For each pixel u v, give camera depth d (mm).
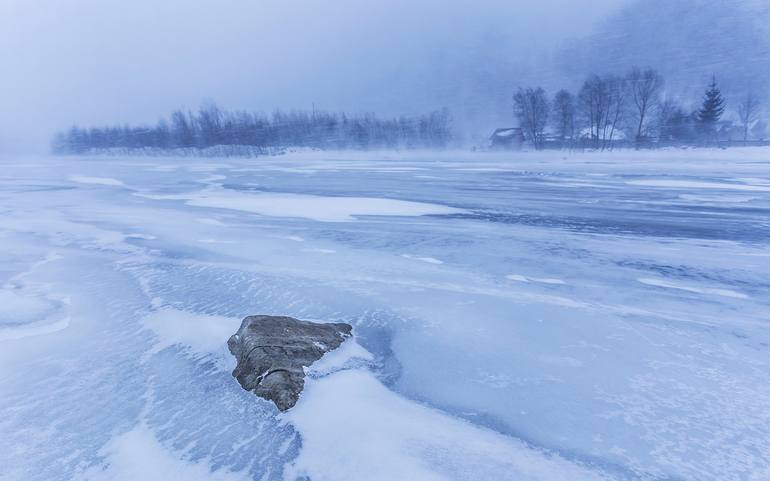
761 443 4191
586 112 62844
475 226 14305
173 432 4508
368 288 8734
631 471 3863
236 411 4809
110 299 8320
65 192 25641
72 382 5500
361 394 5059
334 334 6348
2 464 4102
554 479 3768
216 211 17828
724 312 7410
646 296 8180
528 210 16953
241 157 72250
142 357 6102
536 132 64938
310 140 87375
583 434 4375
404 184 26266
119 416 4812
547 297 8180
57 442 4398
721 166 33438
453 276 9414
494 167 38469
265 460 4055
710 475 3799
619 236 12703
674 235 12719
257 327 6074
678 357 5918
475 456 4047
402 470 3854
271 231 13930
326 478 3797
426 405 4891
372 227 14328
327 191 23750
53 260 10961
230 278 9453
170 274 9781
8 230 14555
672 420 4570
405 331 6824
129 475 3920
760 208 16438
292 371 5227
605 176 28469
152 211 18078
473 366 5758
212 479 3842
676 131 55312
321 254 11234
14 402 5094
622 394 5066
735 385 5219
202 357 6070
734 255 10680
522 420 4605
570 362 5824
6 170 47000
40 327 7102
